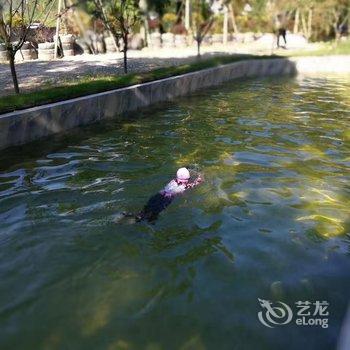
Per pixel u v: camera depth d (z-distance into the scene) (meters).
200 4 29.78
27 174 7.91
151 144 9.94
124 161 8.72
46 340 4.06
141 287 4.83
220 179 7.86
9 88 12.61
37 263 5.21
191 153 9.37
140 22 27.19
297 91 18.08
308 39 38.44
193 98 15.84
